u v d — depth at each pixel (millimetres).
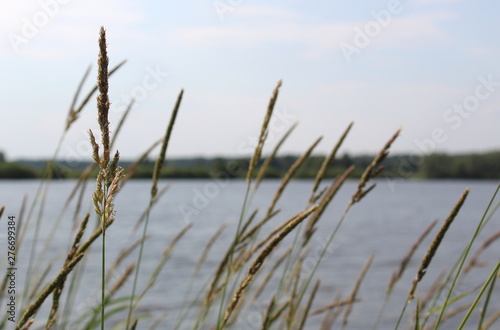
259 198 80688
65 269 1802
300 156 3576
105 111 1631
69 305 4484
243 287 2137
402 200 89500
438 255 25250
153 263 20469
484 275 17172
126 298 4516
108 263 19328
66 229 26672
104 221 1633
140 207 58219
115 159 1634
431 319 4270
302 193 99188
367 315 13008
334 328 11586
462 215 55000
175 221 41281
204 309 3889
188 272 18672
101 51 1640
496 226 42844
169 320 10617
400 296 15477
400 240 32031
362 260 23500
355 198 3410
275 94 3348
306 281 4184
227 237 30453
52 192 63812
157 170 3281
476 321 11531
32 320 1788
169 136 3229
